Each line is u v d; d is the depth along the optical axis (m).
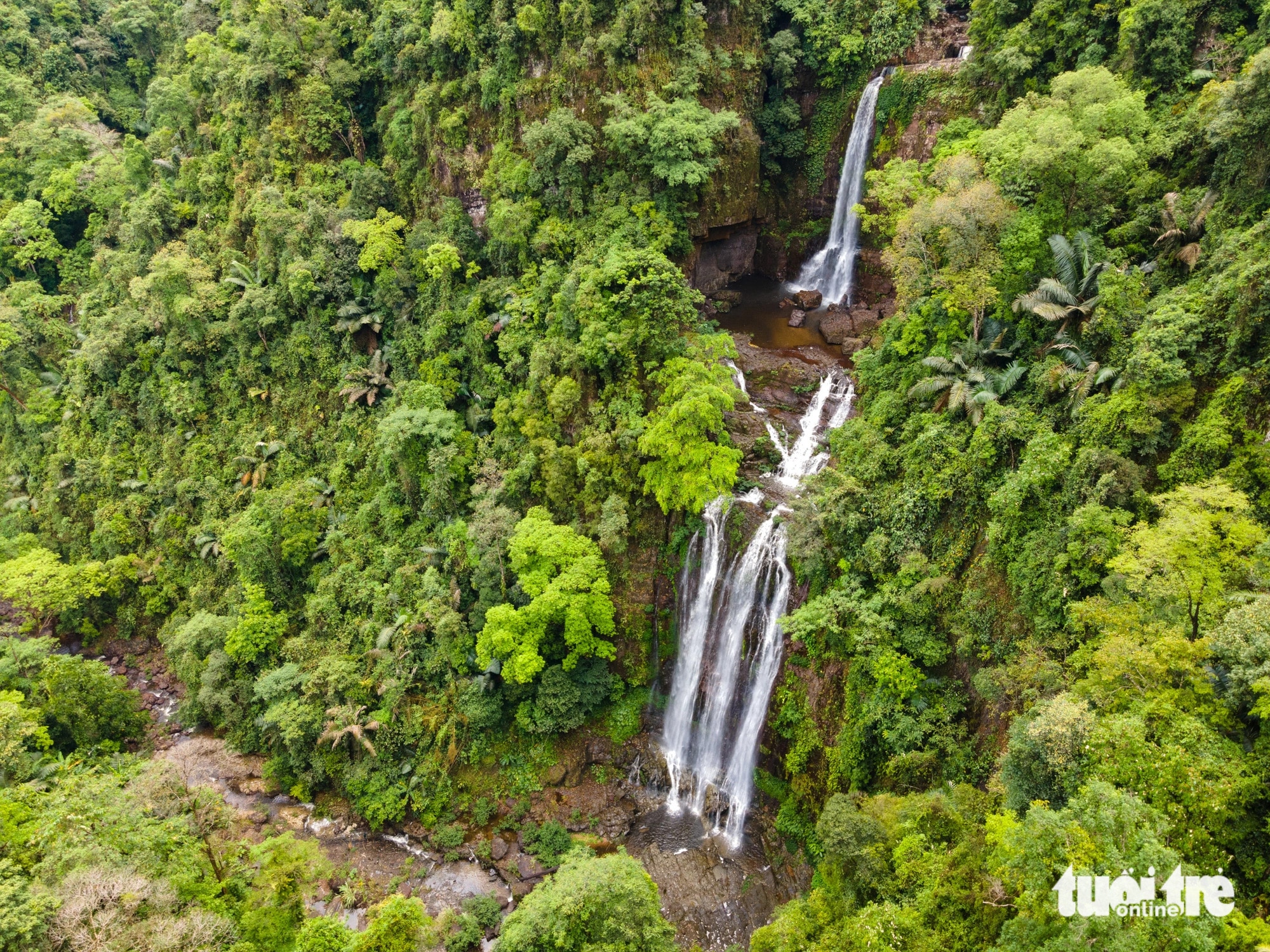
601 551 36.66
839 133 46.38
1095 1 34.16
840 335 43.00
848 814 23.03
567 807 35.75
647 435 34.75
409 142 48.19
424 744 37.66
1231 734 17.14
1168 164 28.91
